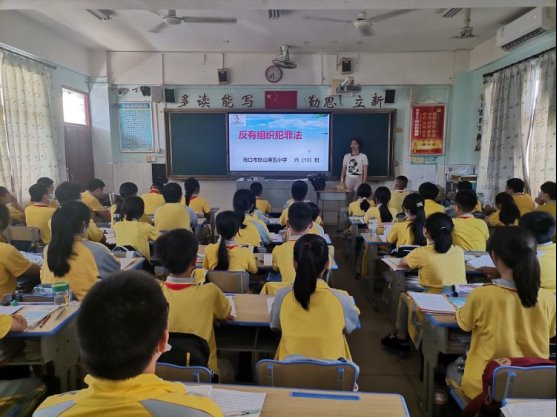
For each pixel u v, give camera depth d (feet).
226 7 12.52
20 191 15.76
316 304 5.36
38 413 2.69
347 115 23.04
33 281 9.21
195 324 5.51
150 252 11.43
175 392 2.76
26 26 16.26
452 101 22.74
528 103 16.61
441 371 7.06
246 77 22.75
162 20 16.97
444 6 12.21
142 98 23.02
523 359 4.79
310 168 23.49
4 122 15.03
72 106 21.04
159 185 17.87
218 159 23.45
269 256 9.93
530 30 14.94
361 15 15.75
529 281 4.99
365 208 16.38
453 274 8.05
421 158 23.36
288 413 3.91
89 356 2.49
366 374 8.48
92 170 22.84
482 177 20.39
